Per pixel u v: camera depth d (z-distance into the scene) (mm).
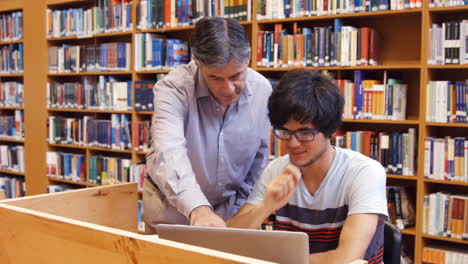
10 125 5398
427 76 3066
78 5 4902
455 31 2953
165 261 887
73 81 5070
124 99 4344
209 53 1479
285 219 1574
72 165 4797
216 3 3789
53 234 1100
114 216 1796
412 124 3406
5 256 1247
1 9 5328
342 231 1366
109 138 4477
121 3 4398
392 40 3453
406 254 3344
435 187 3359
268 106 1344
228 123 1881
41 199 1533
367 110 3277
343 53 3320
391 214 3240
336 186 1470
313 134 1290
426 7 3018
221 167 1928
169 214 1938
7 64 5336
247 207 1601
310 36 3430
